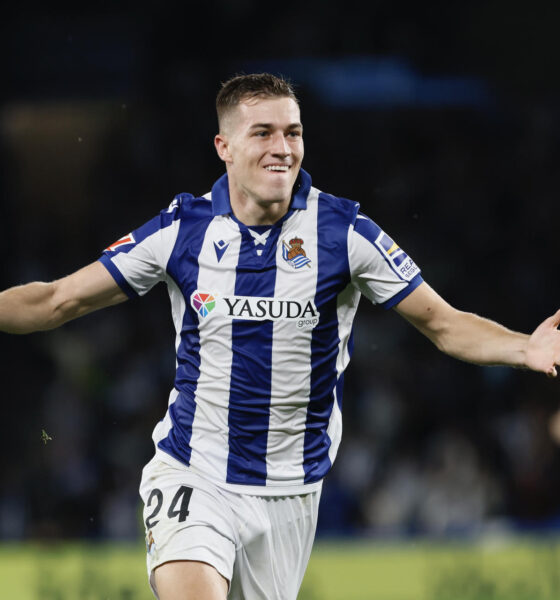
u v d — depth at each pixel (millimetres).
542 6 53531
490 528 35938
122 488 40094
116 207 52094
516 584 23688
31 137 52969
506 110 54531
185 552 12219
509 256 51812
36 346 43844
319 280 12508
